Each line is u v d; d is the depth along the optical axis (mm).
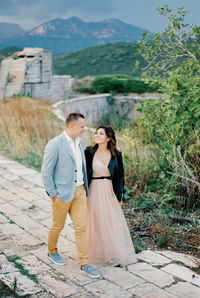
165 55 6285
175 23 6051
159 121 5938
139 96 28203
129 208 5570
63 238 4516
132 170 6453
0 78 23031
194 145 5508
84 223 3566
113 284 3357
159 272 3668
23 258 3826
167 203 5758
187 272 3703
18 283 3207
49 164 3369
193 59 5770
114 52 70375
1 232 4551
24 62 23469
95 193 3879
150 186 6238
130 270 3695
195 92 5309
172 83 5566
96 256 3914
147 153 6777
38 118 11125
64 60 71188
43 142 9445
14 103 13859
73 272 3578
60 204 3457
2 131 11008
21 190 6547
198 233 4727
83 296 3088
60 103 21406
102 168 3854
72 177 3445
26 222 4984
